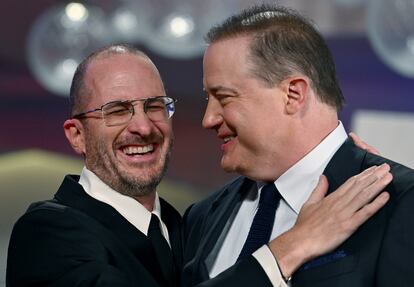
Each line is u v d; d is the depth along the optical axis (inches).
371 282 115.7
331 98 130.2
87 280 138.1
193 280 141.1
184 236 160.1
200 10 357.4
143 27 369.1
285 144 129.6
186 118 521.3
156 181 155.7
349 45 482.6
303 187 130.9
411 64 317.1
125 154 154.1
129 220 154.0
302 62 127.3
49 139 540.4
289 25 130.0
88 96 154.1
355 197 120.2
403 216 115.0
